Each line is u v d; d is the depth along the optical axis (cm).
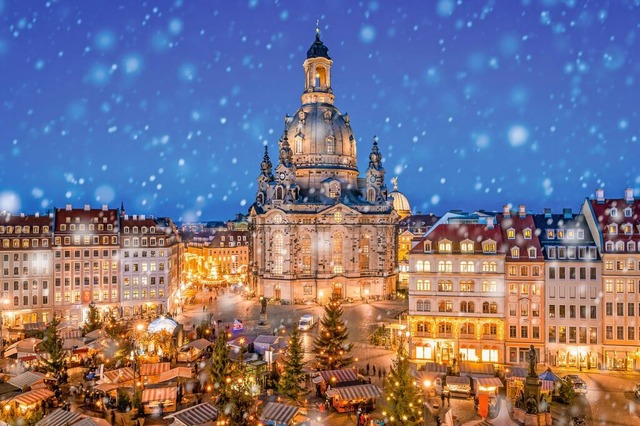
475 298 9831
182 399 7556
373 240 18538
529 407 6369
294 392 7400
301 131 19500
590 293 9488
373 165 19488
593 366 9419
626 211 9775
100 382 7588
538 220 10356
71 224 13875
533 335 9650
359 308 16262
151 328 9556
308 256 17988
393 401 6231
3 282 13062
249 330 12775
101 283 14025
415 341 10019
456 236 10081
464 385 7812
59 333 9375
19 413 6438
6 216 13500
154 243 14550
